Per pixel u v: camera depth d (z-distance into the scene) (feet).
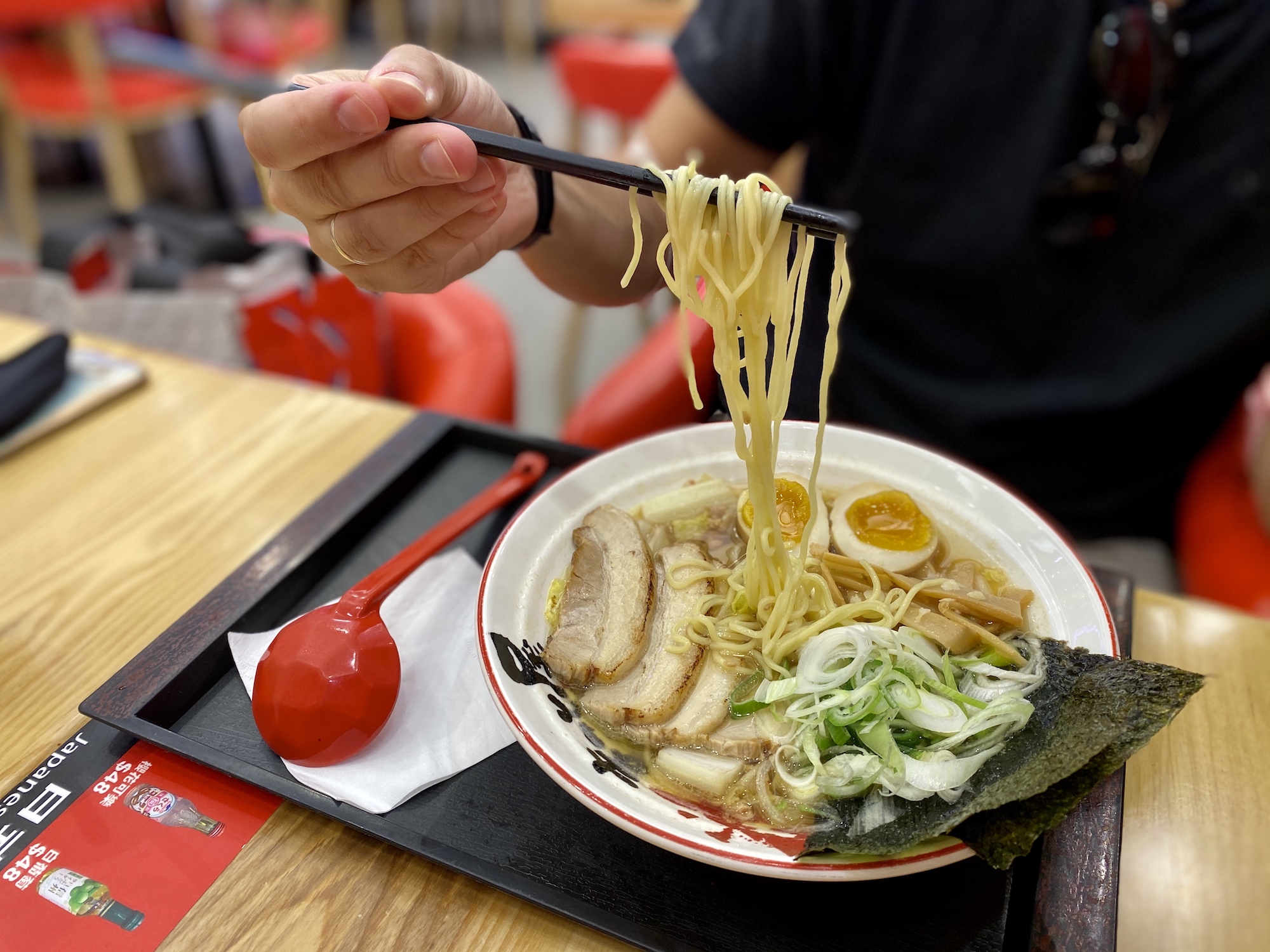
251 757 1.11
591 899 0.96
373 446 1.64
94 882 0.99
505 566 1.21
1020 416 2.00
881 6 1.92
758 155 2.21
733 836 0.94
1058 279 1.96
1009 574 1.23
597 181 1.00
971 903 0.97
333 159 0.99
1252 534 1.87
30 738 1.14
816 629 1.17
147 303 2.05
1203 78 1.79
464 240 1.12
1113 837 1.01
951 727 1.03
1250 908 0.99
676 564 1.29
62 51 4.50
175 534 1.45
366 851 1.02
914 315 2.10
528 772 1.10
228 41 5.11
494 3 7.97
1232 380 2.04
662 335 2.13
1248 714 1.18
